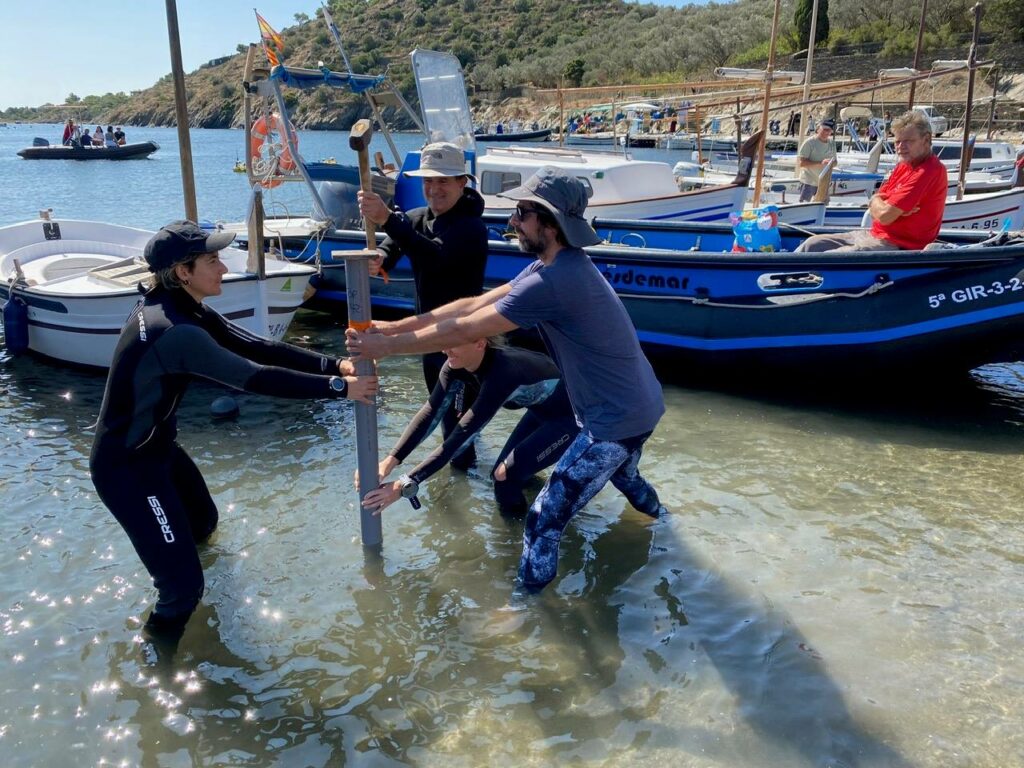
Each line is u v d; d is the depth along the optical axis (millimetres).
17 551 3900
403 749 2723
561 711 2891
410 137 37344
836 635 3279
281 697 2965
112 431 3090
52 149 36844
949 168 17250
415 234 3916
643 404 3268
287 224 9609
